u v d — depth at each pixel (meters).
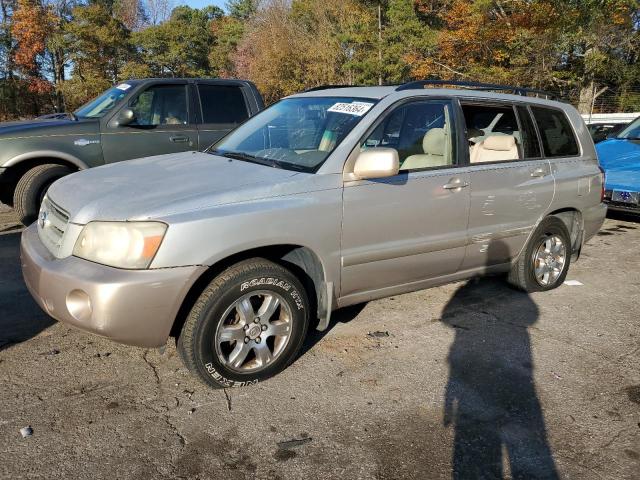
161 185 3.24
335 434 2.88
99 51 41.25
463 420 3.04
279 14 39.72
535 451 2.80
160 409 3.05
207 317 3.02
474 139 4.65
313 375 3.46
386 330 4.15
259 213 3.10
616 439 2.92
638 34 24.16
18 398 3.10
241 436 2.84
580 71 26.92
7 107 41.41
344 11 34.34
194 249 2.91
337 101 4.06
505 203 4.40
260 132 4.21
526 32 25.06
